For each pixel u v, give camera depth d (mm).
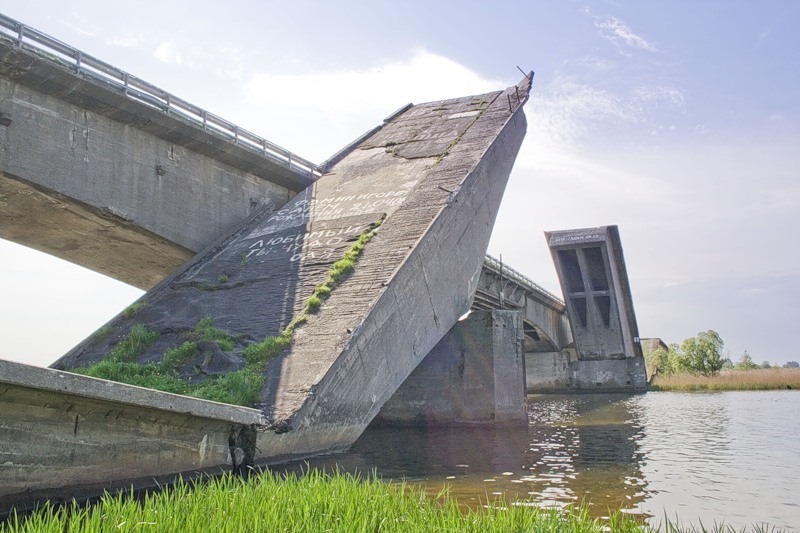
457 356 32156
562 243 59719
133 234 29844
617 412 41656
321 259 27406
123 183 28656
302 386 19062
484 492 15039
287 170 36562
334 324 22000
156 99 29547
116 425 13242
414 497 11633
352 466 18672
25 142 25266
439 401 31906
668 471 18203
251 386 19188
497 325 31891
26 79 25219
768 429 29469
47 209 27484
